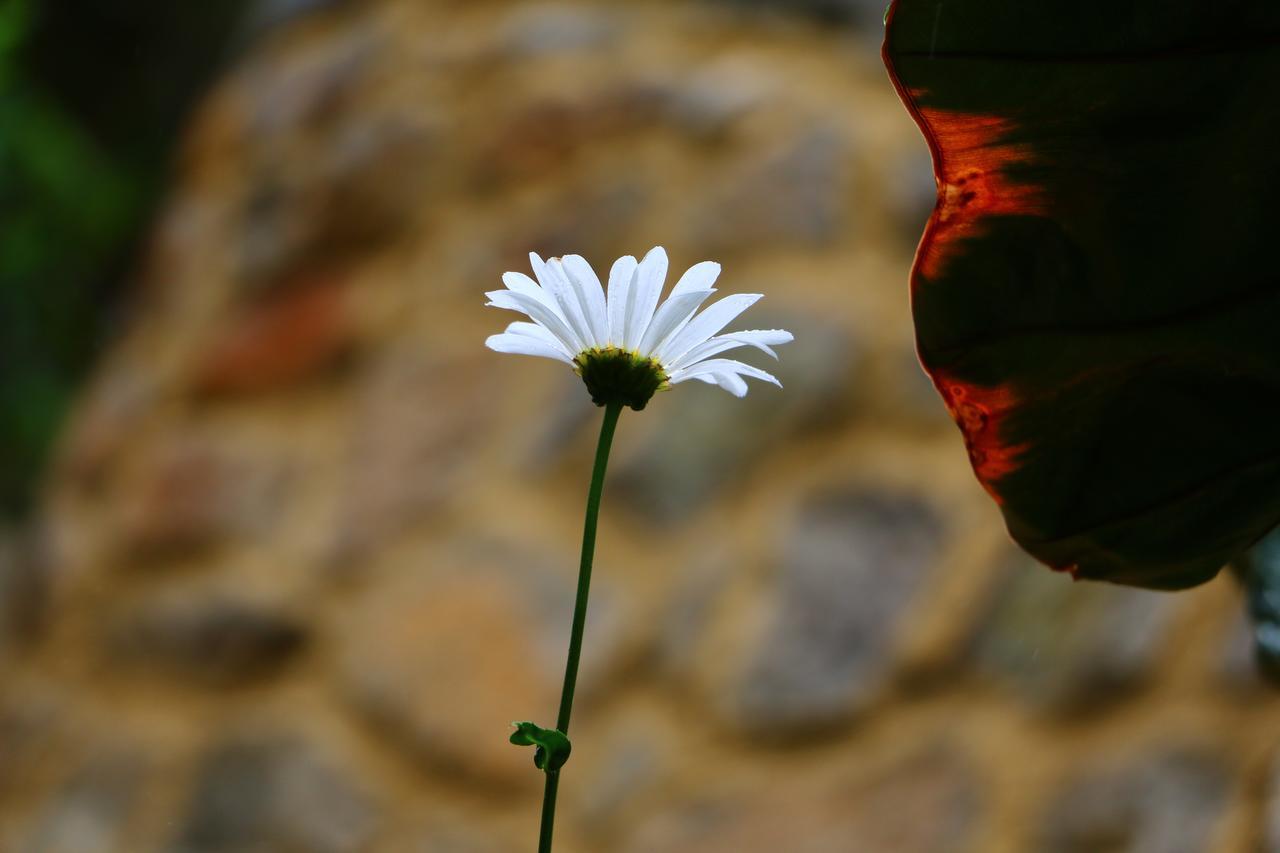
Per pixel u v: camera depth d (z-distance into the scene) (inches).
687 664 89.2
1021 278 36.5
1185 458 36.9
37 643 112.0
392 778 91.2
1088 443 36.9
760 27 114.7
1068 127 36.1
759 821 81.0
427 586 97.7
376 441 106.7
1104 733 72.6
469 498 100.9
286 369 114.3
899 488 90.1
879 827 77.7
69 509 118.1
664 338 35.7
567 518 97.1
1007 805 74.2
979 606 82.4
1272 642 39.4
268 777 93.7
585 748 88.7
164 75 221.0
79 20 214.5
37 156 179.3
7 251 179.6
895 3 36.0
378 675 94.9
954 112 36.2
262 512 107.2
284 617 100.4
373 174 119.4
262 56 140.8
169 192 143.9
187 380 117.5
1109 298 36.5
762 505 93.1
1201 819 64.2
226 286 122.1
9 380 184.4
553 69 117.9
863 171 103.2
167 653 103.3
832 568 88.6
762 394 96.6
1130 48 35.8
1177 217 36.3
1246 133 35.9
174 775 97.0
